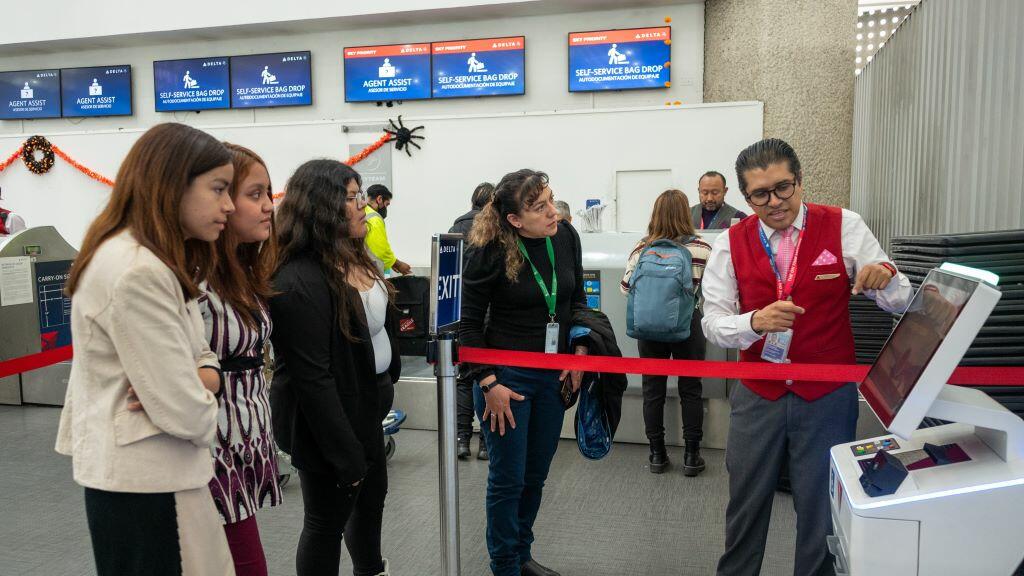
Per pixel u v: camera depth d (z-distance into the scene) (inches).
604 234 173.3
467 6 308.0
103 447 52.8
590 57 312.5
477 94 324.8
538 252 95.1
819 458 78.2
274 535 121.0
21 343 194.2
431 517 127.6
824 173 281.7
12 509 133.3
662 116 284.2
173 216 54.9
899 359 56.6
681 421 166.7
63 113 365.7
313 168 77.9
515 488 93.4
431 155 304.2
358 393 81.4
